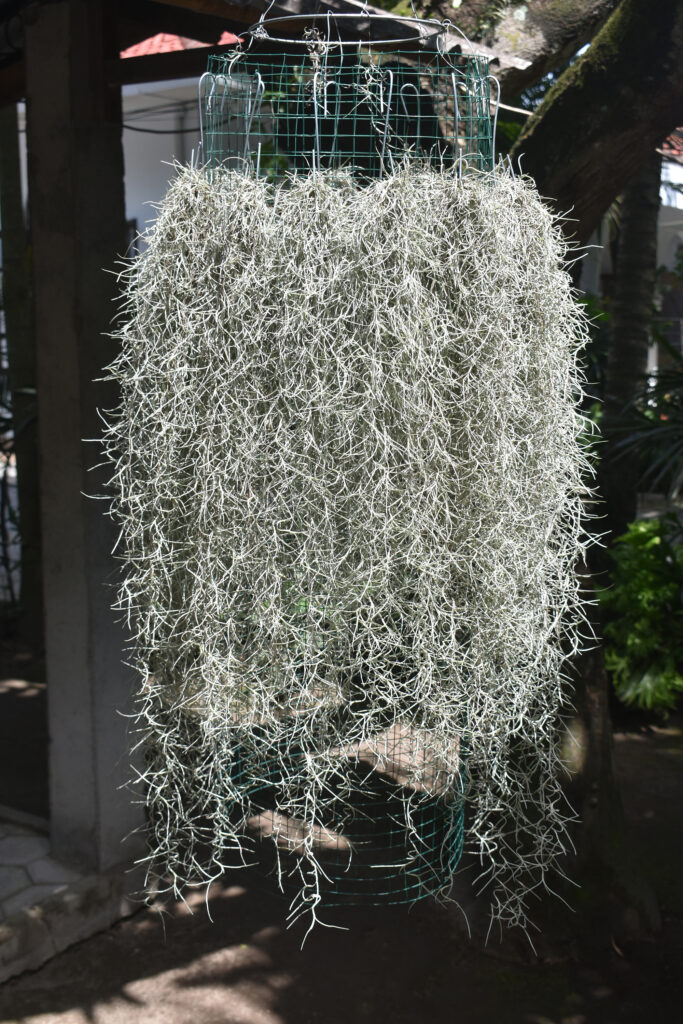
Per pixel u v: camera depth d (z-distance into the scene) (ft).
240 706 5.51
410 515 4.85
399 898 8.24
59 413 7.90
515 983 7.38
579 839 7.84
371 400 4.68
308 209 4.75
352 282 4.75
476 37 7.75
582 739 8.00
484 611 5.21
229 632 5.21
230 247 4.85
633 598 12.93
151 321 5.36
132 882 8.32
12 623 17.22
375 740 6.49
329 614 4.98
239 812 9.02
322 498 4.81
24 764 11.37
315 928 8.05
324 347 4.69
